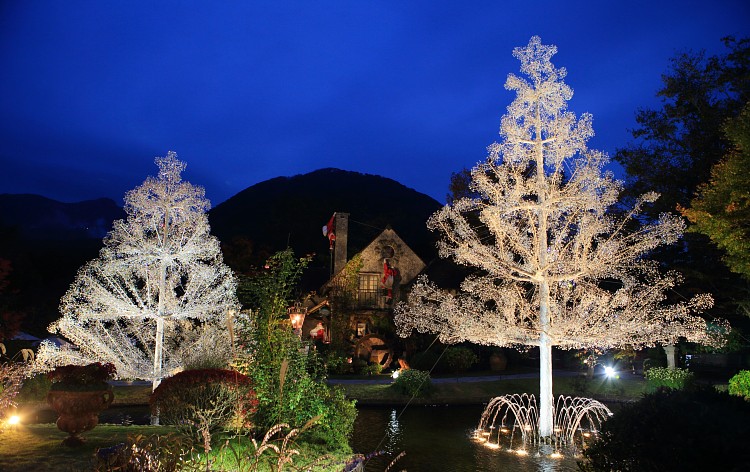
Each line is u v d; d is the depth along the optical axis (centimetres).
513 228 1656
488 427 1722
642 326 1583
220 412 970
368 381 2550
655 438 571
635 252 1634
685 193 2477
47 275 4644
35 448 877
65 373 898
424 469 1225
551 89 1619
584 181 1580
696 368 3189
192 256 1569
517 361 3362
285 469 823
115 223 1531
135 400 1948
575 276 1587
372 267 3534
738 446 521
